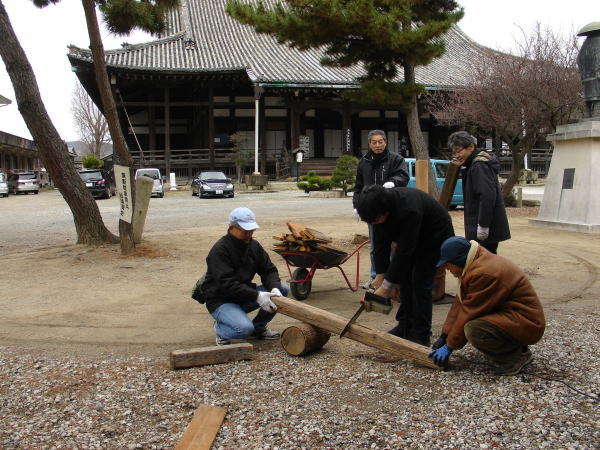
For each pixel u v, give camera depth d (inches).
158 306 234.7
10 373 156.2
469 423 119.3
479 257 139.0
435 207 158.2
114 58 1235.2
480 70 768.3
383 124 1446.9
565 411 124.0
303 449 110.7
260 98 1305.4
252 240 179.3
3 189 1203.9
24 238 478.3
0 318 217.5
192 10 1572.3
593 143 424.2
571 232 424.8
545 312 213.6
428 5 441.1
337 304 232.7
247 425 121.3
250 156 1252.5
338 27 380.8
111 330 201.2
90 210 384.5
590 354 161.6
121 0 332.2
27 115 354.3
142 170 1024.9
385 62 430.0
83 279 287.9
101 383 147.2
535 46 644.7
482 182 187.2
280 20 398.6
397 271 154.3
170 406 132.1
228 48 1397.6
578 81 593.6
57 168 370.9
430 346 169.8
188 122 1521.9
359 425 120.1
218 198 947.3
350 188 965.8
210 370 156.3
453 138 195.9
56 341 188.2
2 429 121.8
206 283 175.5
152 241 397.7
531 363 154.6
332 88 1240.8
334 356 168.4
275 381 146.6
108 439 116.6
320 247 229.8
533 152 1465.3
